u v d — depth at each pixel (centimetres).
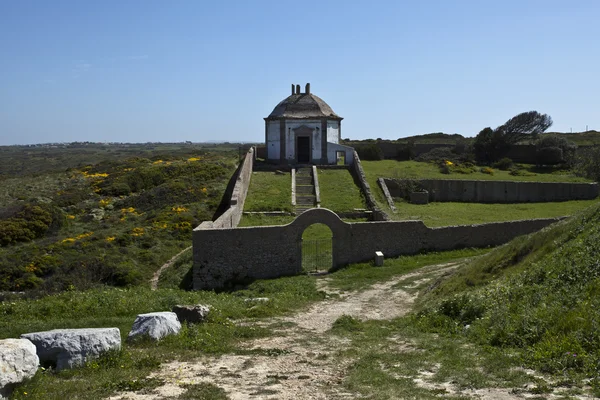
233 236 2747
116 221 4216
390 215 3719
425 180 4616
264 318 1786
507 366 1045
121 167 5950
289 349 1319
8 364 866
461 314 1570
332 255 2986
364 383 1005
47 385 927
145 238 3697
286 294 2320
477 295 1642
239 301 2075
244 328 1539
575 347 1037
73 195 4878
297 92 5334
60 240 3791
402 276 2677
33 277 3142
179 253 3553
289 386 997
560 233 1859
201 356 1218
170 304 1836
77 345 1075
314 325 1706
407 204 4312
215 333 1438
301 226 2864
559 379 941
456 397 888
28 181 5878
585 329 1095
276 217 3697
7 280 3139
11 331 1446
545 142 6366
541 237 1925
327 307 2088
